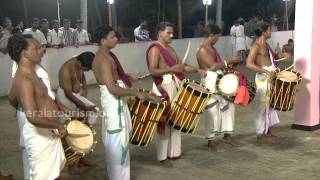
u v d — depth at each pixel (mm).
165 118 4820
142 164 5480
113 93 4281
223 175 5082
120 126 4367
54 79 11148
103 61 4289
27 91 3531
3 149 6211
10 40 3627
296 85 6023
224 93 5629
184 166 5387
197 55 5781
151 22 22156
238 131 7004
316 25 6680
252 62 6051
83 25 14828
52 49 11070
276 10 24562
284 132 6855
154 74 4980
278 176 5039
